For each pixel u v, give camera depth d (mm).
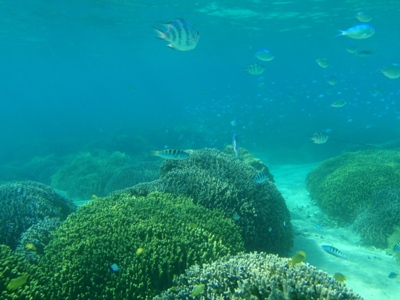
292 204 12672
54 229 6730
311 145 25812
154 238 5117
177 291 4121
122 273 4543
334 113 37062
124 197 7016
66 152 32938
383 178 10414
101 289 4438
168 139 33438
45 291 4453
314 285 3578
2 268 4492
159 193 7266
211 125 36312
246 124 34750
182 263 4781
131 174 14734
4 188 8859
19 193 8656
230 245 5590
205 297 3852
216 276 4078
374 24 33125
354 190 10312
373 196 9789
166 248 4902
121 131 36625
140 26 31016
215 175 8430
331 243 8484
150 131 35656
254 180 7238
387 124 35406
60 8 23703
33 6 22984
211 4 23219
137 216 5914
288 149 26562
